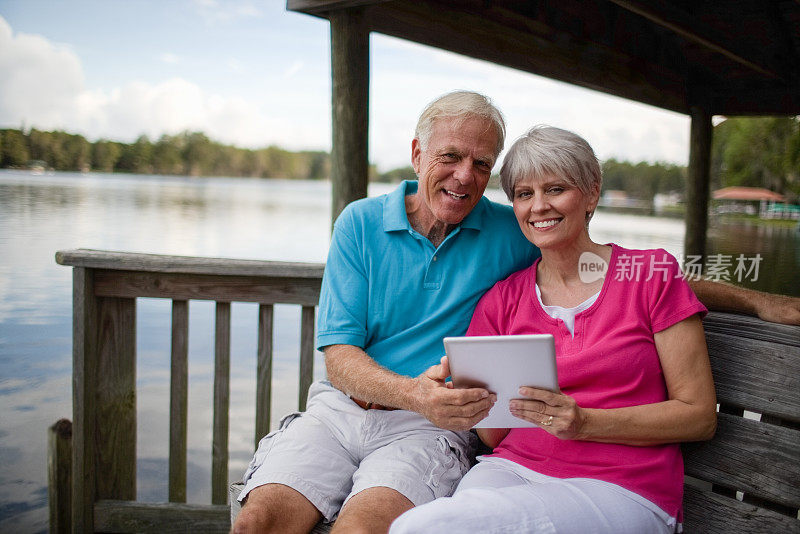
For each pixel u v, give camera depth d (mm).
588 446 1562
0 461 4297
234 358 7582
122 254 2439
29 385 6109
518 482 1592
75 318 2457
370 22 3197
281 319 9734
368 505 1578
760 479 1558
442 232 1948
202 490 4062
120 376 2549
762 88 6582
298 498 1680
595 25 5203
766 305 1628
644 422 1493
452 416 1535
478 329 1855
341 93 3119
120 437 2572
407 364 1922
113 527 2543
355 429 1868
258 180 92500
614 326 1617
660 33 6133
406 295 1934
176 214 32656
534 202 1699
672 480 1521
